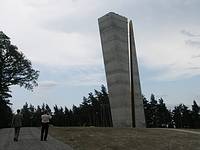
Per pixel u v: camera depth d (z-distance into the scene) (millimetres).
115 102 45062
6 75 64938
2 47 63969
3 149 15492
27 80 67188
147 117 111250
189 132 31188
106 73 46625
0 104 65562
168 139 22750
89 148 16234
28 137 22750
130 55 46812
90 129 30812
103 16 47188
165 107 114438
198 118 112500
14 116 19984
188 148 18016
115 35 45812
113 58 45562
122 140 20719
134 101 45344
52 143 18281
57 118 128500
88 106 115625
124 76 45438
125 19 48062
